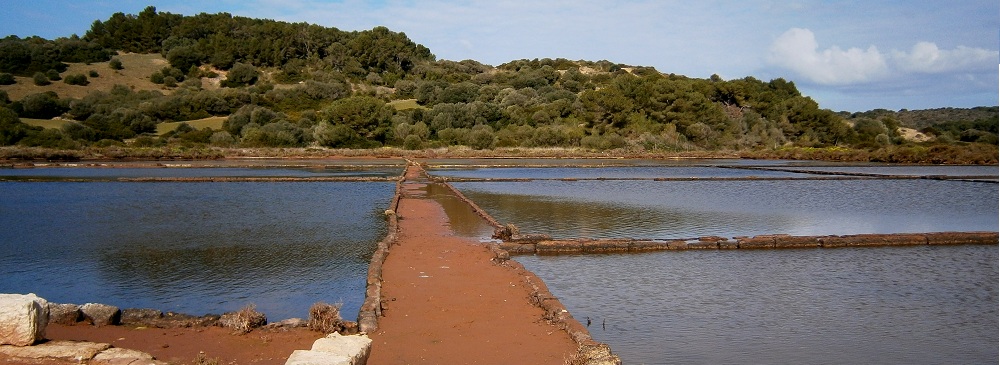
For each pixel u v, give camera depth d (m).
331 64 155.00
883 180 48.31
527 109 119.31
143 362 9.09
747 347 11.11
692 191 39.06
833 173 56.06
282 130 94.25
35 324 9.47
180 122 108.56
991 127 128.88
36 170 53.28
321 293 14.45
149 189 37.72
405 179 46.94
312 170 57.62
